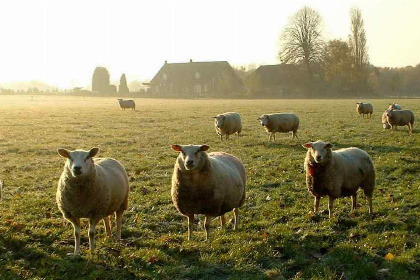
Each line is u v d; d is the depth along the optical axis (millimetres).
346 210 10016
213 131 26547
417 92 116188
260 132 26016
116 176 8312
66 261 7059
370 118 34812
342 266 6941
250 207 10438
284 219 9523
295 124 22391
